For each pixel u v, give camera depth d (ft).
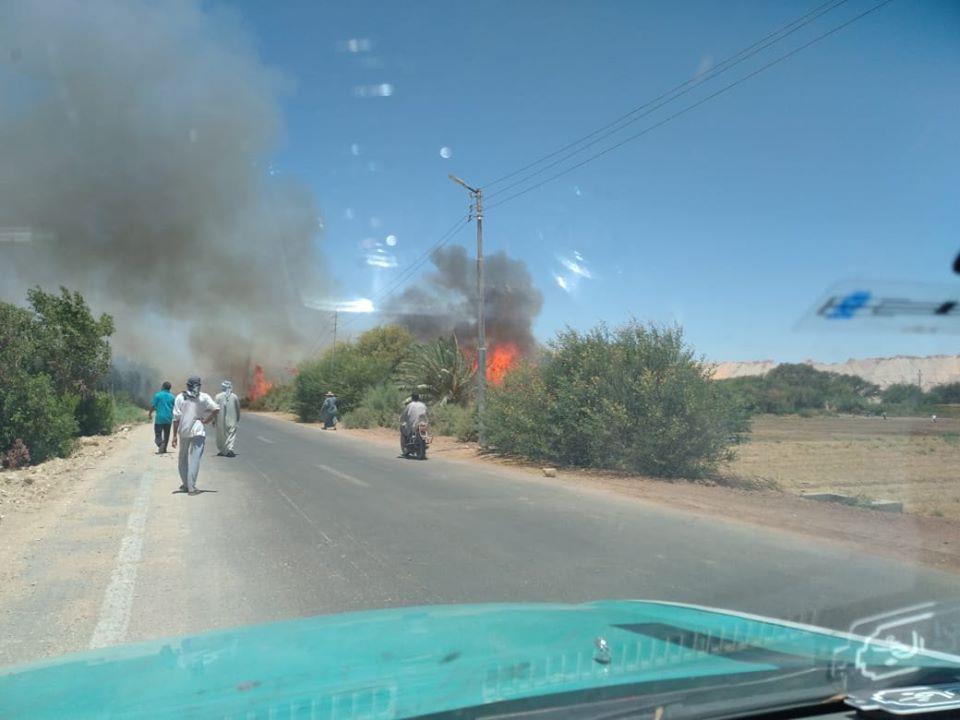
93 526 31.71
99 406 86.99
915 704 9.28
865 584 23.38
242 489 43.19
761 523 35.22
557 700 8.40
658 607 13.76
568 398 58.44
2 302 56.49
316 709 7.93
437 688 8.58
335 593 21.71
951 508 44.16
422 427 66.33
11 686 8.84
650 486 48.57
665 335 57.31
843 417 146.72
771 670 9.67
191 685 8.74
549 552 27.55
